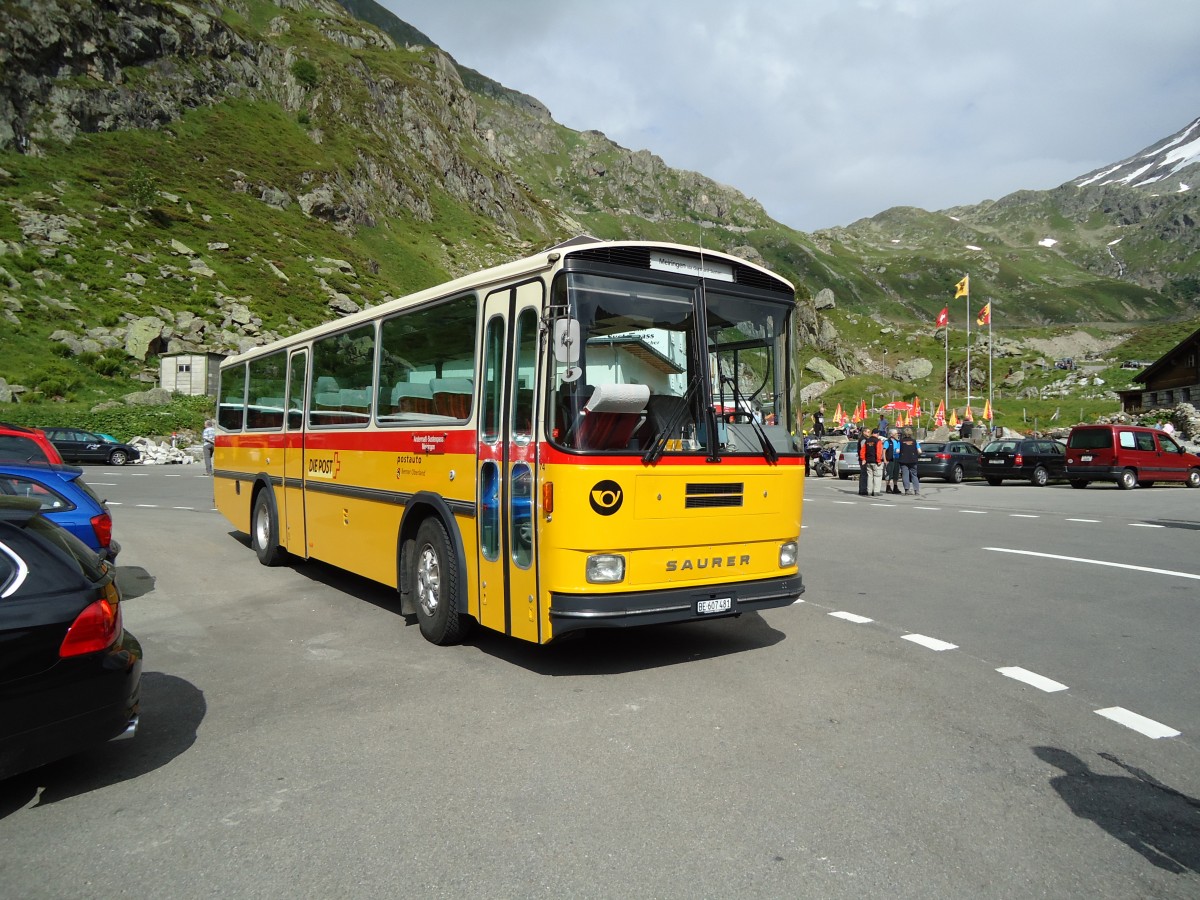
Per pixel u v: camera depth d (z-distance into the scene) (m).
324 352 9.69
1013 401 92.94
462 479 6.75
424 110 152.00
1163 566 10.84
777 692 5.79
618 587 5.71
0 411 40.88
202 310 63.03
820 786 4.24
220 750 4.86
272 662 6.77
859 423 53.00
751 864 3.47
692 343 6.21
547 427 5.73
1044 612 8.28
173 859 3.59
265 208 94.62
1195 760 4.61
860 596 9.15
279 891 3.31
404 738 4.99
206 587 10.06
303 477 10.20
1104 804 4.05
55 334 52.47
